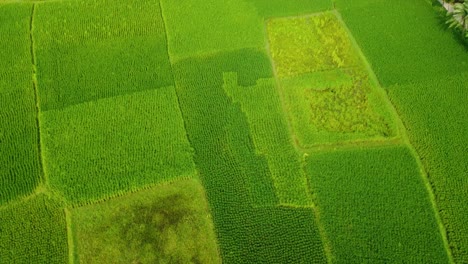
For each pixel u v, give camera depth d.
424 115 22.28
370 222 18.67
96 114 22.23
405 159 20.66
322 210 19.02
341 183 19.83
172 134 21.55
